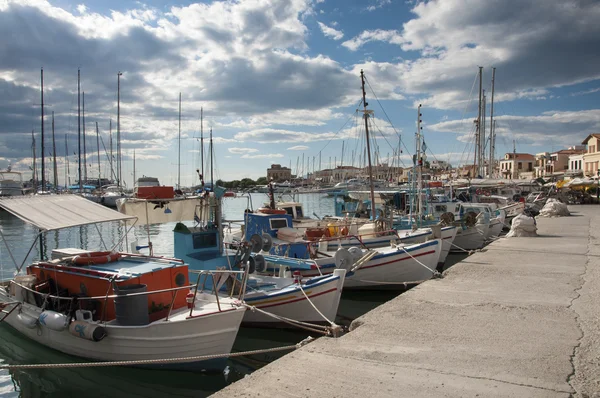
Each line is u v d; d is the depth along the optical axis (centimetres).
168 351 788
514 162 8831
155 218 1189
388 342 658
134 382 808
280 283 1121
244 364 880
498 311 803
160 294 845
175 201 1213
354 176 7675
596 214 3109
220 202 1191
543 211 3042
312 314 1007
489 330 696
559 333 671
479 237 2041
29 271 993
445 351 613
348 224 1698
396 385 512
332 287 1012
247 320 1065
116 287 788
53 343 896
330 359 600
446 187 3198
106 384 805
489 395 479
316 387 513
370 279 1363
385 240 1608
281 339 1015
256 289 1083
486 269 1223
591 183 4334
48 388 789
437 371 547
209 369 812
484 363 565
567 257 1385
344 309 1261
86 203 1088
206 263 1108
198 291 996
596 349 599
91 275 856
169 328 777
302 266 1138
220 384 796
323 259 1326
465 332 691
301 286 1006
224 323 817
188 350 793
